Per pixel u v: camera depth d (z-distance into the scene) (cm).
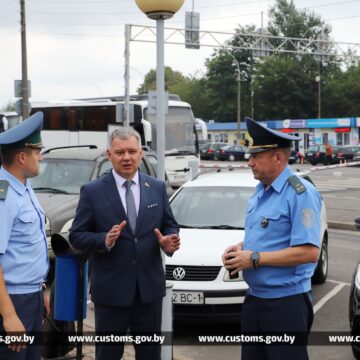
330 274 1005
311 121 6225
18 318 367
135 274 417
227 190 846
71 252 462
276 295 380
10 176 381
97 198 420
